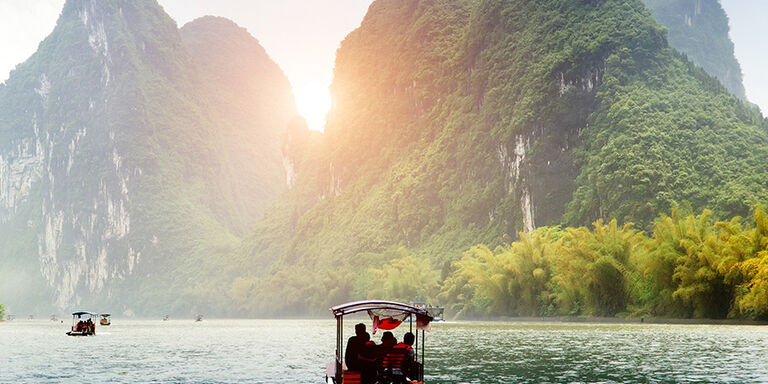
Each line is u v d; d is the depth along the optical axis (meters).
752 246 86.31
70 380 36.50
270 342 70.19
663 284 98.06
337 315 26.69
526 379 34.84
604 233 109.25
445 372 37.94
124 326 144.88
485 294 134.62
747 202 143.12
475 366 40.88
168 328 126.75
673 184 164.38
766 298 80.25
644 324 97.69
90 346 65.06
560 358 45.41
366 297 195.50
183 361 46.91
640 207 161.88
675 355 46.06
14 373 39.88
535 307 126.12
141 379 36.59
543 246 126.75
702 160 169.88
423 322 26.95
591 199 178.25
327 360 47.12
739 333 69.06
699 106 192.62
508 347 55.62
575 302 117.19
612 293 108.31
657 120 184.88
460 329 92.19
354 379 25.30
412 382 25.06
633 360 43.28
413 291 170.38
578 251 108.56
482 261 161.12
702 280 91.06
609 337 66.69
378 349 25.58
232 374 38.53
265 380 35.78
